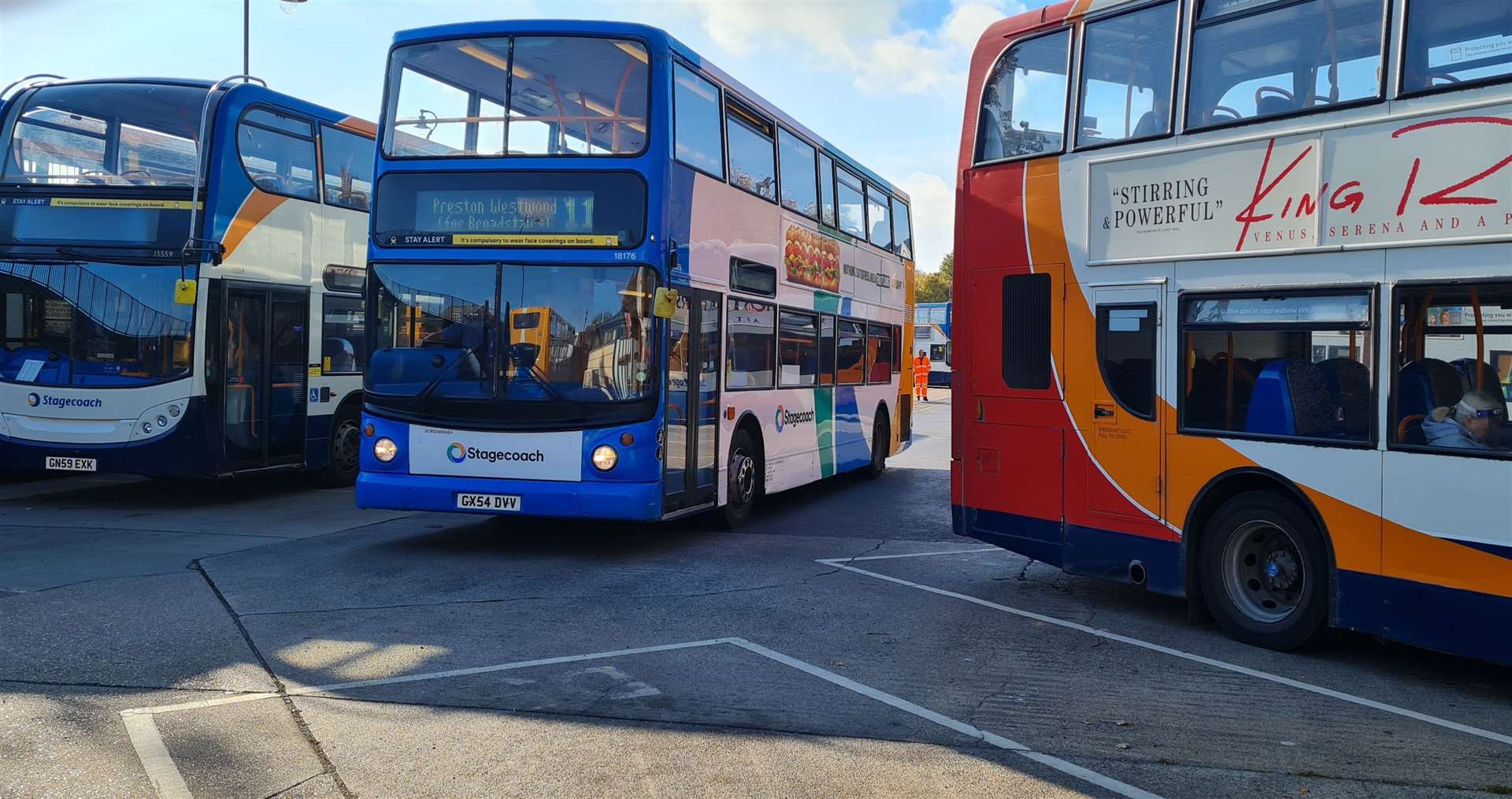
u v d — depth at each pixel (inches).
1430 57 241.3
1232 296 277.3
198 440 464.8
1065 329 317.1
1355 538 251.6
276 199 507.5
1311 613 261.1
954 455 348.5
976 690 229.9
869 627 284.8
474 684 226.1
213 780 170.9
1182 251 288.5
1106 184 307.6
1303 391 262.8
